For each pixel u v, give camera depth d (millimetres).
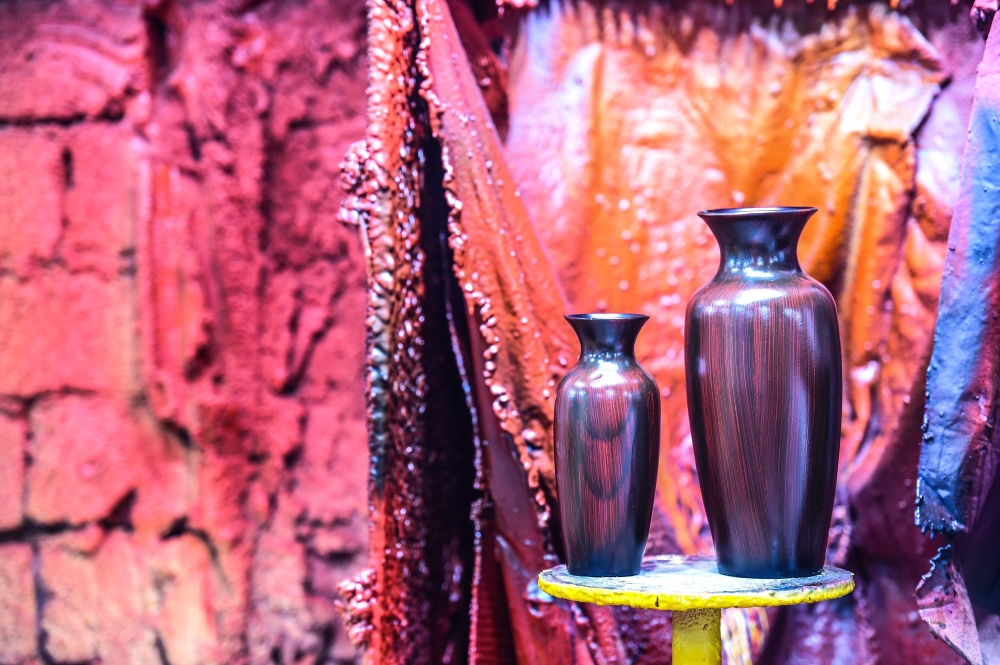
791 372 1521
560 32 1943
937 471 1614
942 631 1607
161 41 2379
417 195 1820
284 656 2346
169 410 2338
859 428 1844
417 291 1808
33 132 2367
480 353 1792
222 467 2348
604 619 1770
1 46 2365
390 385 1737
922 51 1812
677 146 1925
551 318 1817
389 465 1744
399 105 1776
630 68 1933
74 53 2357
